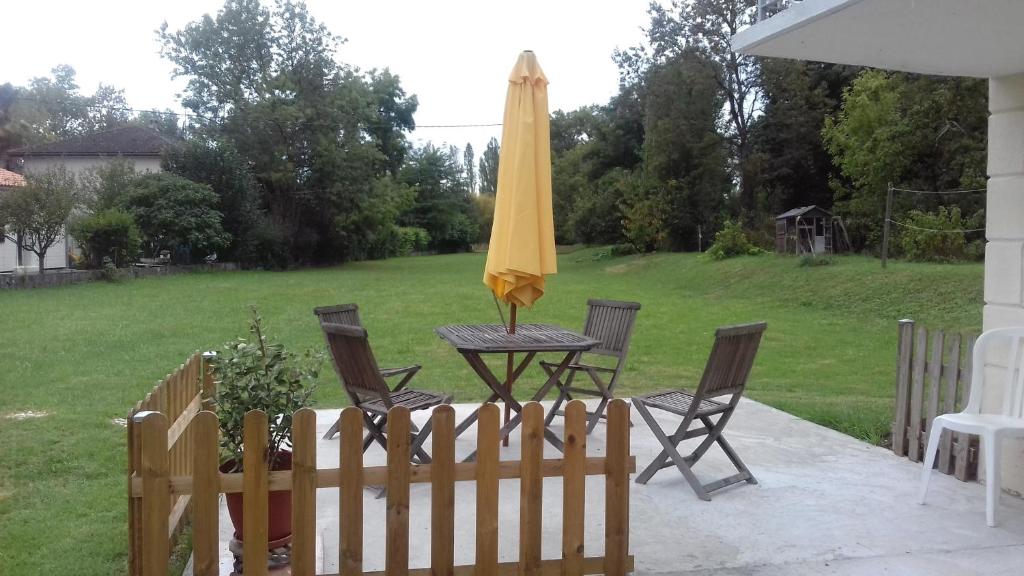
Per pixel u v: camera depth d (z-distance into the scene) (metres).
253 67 38.09
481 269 36.91
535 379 9.48
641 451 5.68
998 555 3.79
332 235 39.31
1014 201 4.72
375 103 41.03
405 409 2.93
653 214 37.28
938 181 25.30
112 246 26.42
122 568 3.70
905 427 5.52
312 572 2.88
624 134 44.19
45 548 3.93
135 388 8.26
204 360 4.62
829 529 4.13
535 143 5.09
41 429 6.34
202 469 2.80
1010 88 4.75
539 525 3.10
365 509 4.38
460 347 4.96
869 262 22.56
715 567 3.64
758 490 4.77
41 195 22.69
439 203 65.50
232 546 3.36
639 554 3.79
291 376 3.43
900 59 4.67
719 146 36.28
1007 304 4.79
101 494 4.80
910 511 4.41
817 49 4.57
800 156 34.41
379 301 20.06
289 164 36.78
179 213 30.94
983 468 4.88
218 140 34.94
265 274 32.09
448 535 3.02
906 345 5.52
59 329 13.10
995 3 3.55
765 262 26.17
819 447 5.78
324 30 38.31
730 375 4.74
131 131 39.50
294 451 2.84
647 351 12.09
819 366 10.98
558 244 58.91
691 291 24.58
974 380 4.62
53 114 57.03
